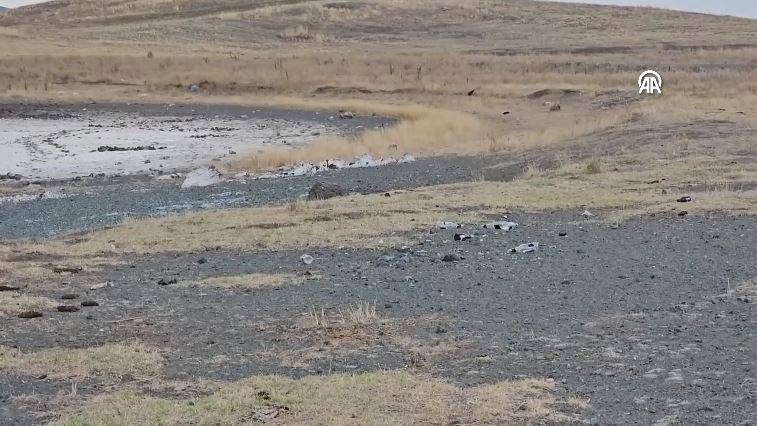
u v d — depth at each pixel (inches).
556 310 382.3
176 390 295.1
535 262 479.2
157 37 3009.4
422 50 2847.0
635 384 284.5
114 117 1691.7
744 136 969.5
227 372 314.5
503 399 272.5
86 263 519.5
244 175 987.3
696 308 374.6
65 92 1968.5
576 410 263.7
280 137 1392.7
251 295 430.6
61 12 3971.5
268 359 328.8
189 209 780.6
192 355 337.4
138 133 1459.2
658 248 502.0
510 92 1836.9
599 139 1050.7
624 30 3380.9
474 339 341.7
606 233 551.8
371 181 895.7
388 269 476.1
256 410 268.8
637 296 400.2
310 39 3216.0
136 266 511.2
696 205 617.6
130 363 323.0
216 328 373.4
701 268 449.4
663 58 2418.8
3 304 415.2
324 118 1636.3
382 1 3892.7
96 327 380.5
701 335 335.0
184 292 441.4
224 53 2650.1
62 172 1080.2
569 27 3491.6
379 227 591.2
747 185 708.0
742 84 1636.3
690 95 1472.7
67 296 432.1
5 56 2303.2
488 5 3909.9
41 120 1627.7
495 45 3014.3
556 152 988.6
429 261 491.5
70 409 276.2
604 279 435.8
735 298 386.9
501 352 324.5
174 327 377.4
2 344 356.2
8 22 3796.8
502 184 774.5
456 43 3120.1
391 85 2034.9
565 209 645.3
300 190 850.1
